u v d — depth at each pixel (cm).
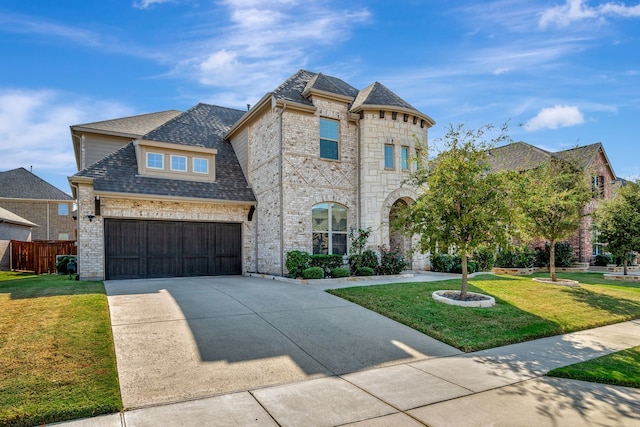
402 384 526
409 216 1077
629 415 442
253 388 502
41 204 3512
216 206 1574
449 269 1641
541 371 593
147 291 1062
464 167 992
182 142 1698
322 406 450
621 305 1120
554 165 1612
